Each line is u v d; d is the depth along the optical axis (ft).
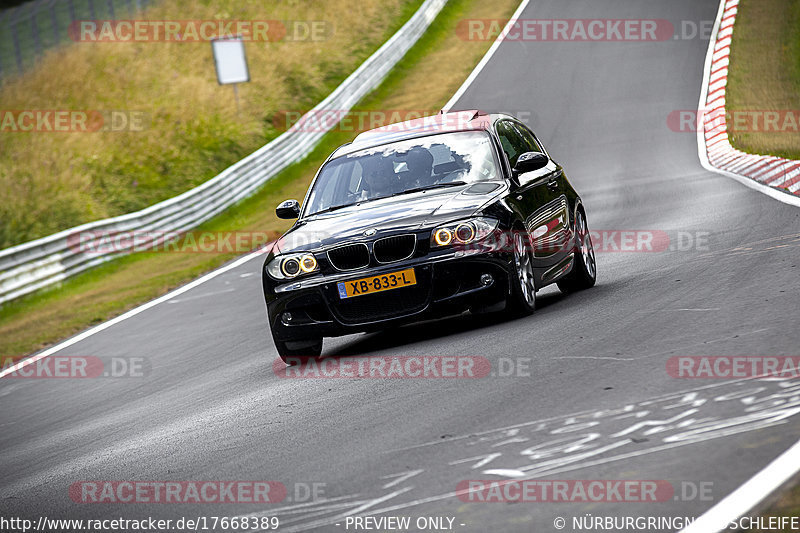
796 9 410.52
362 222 83.87
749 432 43.96
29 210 263.49
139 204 282.97
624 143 280.51
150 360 110.42
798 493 36.19
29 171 281.95
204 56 403.34
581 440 47.03
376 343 89.10
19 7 424.05
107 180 290.56
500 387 60.90
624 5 477.36
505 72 401.49
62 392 101.71
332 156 98.73
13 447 77.77
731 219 133.49
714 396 50.37
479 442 49.73
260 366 90.68
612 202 188.65
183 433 67.21
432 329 90.12
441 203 84.28
